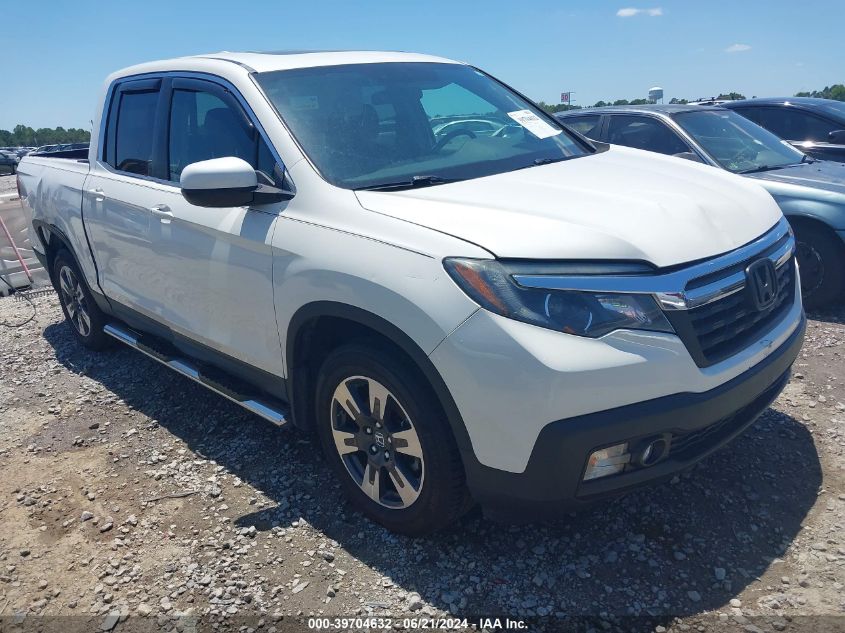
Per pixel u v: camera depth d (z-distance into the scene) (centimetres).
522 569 275
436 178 308
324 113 335
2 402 468
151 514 329
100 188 437
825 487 311
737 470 328
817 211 528
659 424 237
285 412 338
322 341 312
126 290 434
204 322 364
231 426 409
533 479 239
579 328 231
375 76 372
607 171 329
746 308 271
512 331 231
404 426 277
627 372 231
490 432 240
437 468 264
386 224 268
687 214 273
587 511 306
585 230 248
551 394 228
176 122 385
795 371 430
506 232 248
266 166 324
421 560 284
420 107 367
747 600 252
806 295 549
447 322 241
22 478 370
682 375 240
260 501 333
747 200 315
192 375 390
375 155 324
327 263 277
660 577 266
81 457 388
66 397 469
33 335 607
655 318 238
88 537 316
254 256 314
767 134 658
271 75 347
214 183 293
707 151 611
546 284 234
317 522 314
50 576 293
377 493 298
